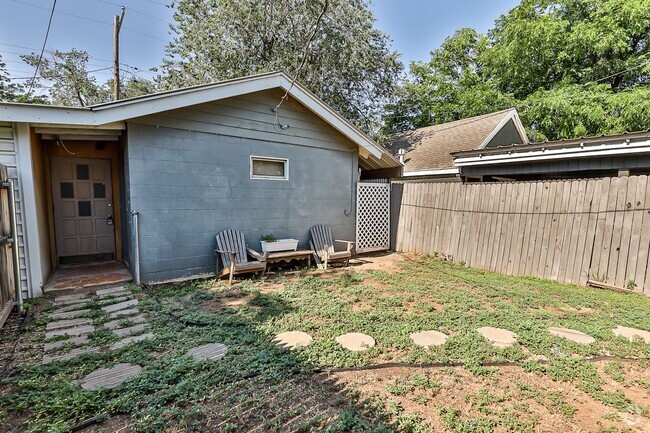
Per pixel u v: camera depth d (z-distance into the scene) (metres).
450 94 19.17
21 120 3.99
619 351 3.04
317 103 6.46
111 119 4.41
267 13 13.04
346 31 13.09
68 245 6.01
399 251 8.46
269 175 6.40
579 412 2.18
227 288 4.89
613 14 13.08
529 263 6.03
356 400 2.23
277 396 2.25
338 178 7.46
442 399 2.28
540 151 7.00
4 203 3.67
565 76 14.30
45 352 2.84
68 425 1.88
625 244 5.02
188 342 3.02
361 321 3.62
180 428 1.90
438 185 7.59
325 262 6.49
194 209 5.39
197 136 5.36
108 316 3.70
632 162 6.13
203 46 13.64
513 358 2.86
